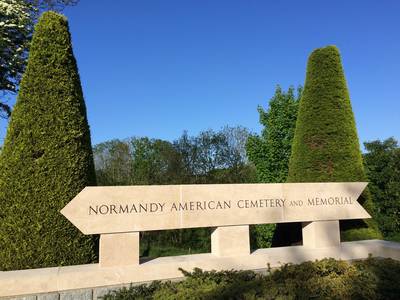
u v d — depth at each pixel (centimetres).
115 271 492
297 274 461
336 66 823
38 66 570
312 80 838
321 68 829
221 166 1698
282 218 609
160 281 491
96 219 495
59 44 588
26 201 520
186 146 1706
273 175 1217
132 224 512
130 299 436
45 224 522
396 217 921
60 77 576
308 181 796
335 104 805
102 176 1512
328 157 786
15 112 559
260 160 1259
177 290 440
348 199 667
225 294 392
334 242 645
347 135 791
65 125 563
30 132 542
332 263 500
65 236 532
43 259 515
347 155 779
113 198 507
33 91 559
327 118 802
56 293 462
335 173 773
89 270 486
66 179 545
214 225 560
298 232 816
